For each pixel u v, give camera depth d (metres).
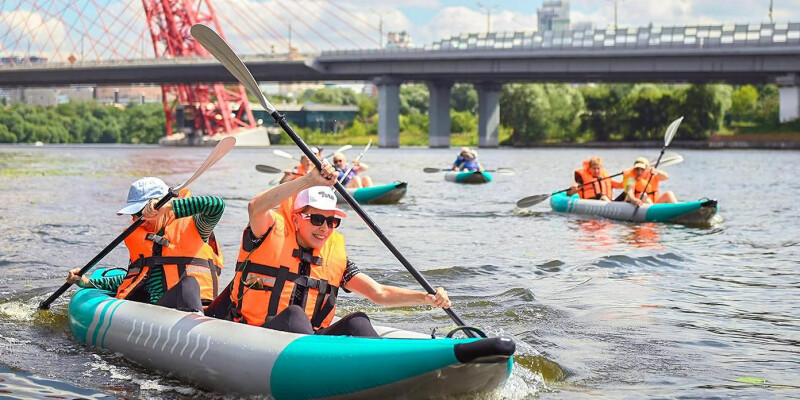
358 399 4.54
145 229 6.11
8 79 82.31
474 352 4.20
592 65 60.50
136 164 42.12
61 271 9.44
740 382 5.41
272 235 5.21
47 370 5.57
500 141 97.06
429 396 4.42
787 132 66.44
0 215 15.40
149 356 5.52
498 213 16.69
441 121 79.75
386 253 10.95
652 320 7.11
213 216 5.97
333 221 5.20
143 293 6.12
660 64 58.22
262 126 111.69
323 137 114.25
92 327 6.07
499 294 8.17
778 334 6.67
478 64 65.69
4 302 7.66
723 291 8.41
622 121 87.62
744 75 63.22
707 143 76.94
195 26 6.18
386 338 4.61
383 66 70.25
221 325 5.22
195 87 95.31
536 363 5.72
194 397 5.06
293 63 70.31
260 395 4.84
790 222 15.10
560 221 15.09
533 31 62.03
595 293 8.27
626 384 5.36
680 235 13.06
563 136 91.00
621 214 15.27
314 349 4.69
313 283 5.24
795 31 53.88
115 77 78.19
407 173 34.09
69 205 17.67
